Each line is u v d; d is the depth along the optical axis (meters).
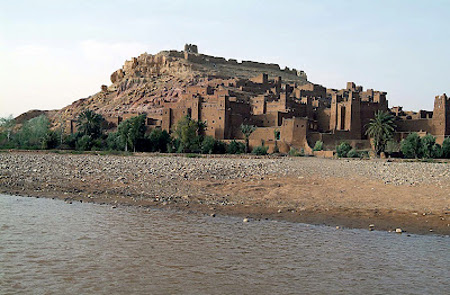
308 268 11.76
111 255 12.53
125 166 37.03
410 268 11.87
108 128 116.88
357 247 13.78
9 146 90.12
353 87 129.00
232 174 31.58
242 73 175.38
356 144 81.31
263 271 11.42
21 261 11.84
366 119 91.12
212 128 90.12
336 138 84.94
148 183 26.52
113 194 22.78
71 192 23.23
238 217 17.92
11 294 9.63
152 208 19.44
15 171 31.23
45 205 19.75
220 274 11.16
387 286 10.54
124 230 15.40
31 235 14.45
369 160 56.84
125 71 188.38
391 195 22.81
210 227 16.09
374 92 110.94
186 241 14.13
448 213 18.59
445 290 10.32
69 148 88.06
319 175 31.38
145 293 9.83
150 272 11.20
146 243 13.81
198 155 65.44
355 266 11.94
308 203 20.86
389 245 14.09
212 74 159.62
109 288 10.09
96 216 17.58
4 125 105.44
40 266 11.49
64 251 12.80
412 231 15.91
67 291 9.87
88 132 99.31
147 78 166.50
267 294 9.91
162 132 83.62
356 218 17.89
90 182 26.69
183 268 11.55
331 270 11.62
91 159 47.50
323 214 18.58
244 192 23.86
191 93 112.50
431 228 16.30
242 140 83.06
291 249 13.45
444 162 54.88
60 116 165.75
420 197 22.19
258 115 93.25
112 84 187.62
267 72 187.62
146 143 82.38
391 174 32.47
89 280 10.57
